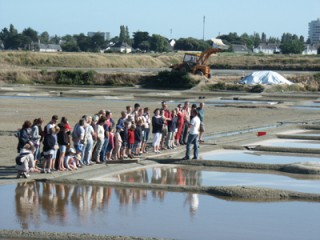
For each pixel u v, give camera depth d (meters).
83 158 28.27
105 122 29.08
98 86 94.69
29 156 25.58
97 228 19.05
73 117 48.88
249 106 62.62
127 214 20.70
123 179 26.33
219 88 89.06
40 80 98.00
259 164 29.98
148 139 37.34
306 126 46.78
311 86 91.62
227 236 18.52
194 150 31.06
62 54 128.38
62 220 19.81
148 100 69.06
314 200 23.19
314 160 32.56
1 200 22.16
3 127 41.50
